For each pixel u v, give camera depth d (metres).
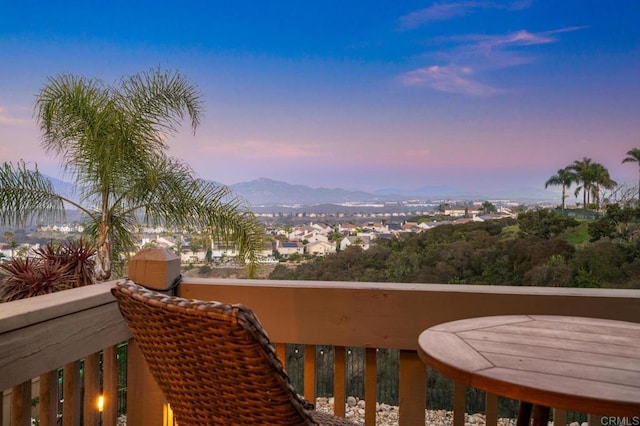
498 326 1.38
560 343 1.22
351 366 3.50
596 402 0.88
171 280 1.82
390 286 1.70
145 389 1.86
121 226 5.62
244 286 1.78
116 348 1.69
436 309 1.65
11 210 5.12
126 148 5.38
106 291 1.57
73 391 1.46
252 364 0.77
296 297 1.74
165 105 5.66
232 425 0.84
